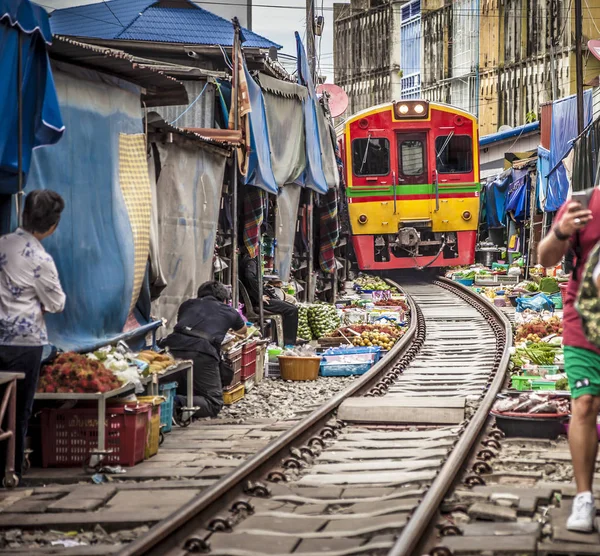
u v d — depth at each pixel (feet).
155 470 31.65
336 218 95.50
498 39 242.17
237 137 56.18
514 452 34.30
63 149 35.91
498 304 103.35
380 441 36.99
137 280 42.01
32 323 29.43
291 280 83.15
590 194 23.18
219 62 71.31
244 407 46.39
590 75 180.55
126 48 69.72
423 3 301.84
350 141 113.29
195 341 43.06
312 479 30.22
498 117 242.58
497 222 171.12
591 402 23.30
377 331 69.92
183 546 22.77
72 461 32.35
